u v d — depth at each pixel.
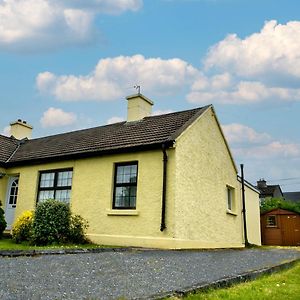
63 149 14.86
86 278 5.06
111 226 12.02
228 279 5.32
